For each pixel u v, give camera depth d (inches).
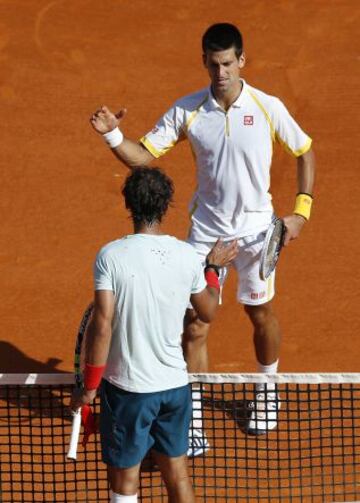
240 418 1200.2
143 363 896.3
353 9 2261.3
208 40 1089.4
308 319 1435.8
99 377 887.1
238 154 1123.3
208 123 1127.0
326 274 1528.1
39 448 1157.7
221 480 1110.4
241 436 1182.3
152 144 1151.6
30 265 1556.3
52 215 1670.8
